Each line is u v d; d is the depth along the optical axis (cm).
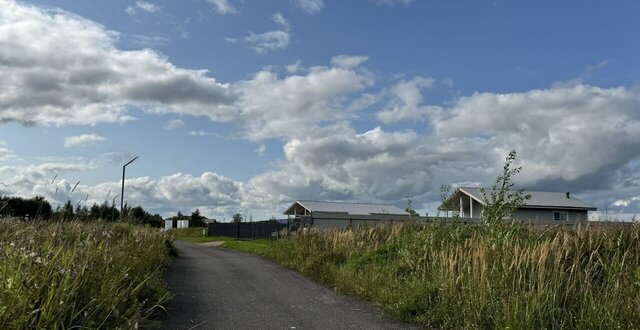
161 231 2184
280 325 841
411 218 1764
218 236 5166
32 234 743
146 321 761
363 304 1052
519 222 1135
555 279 779
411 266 1169
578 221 1165
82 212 1012
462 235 1218
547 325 712
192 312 937
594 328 673
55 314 533
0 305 480
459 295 863
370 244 1659
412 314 903
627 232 975
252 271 1658
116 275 745
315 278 1450
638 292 693
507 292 784
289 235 2436
